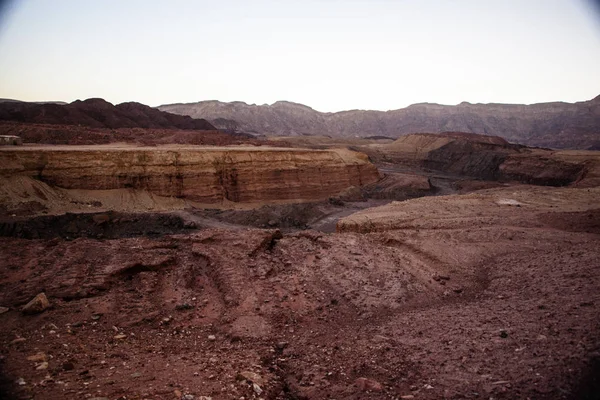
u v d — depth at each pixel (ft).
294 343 30.37
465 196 92.79
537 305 32.12
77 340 28.48
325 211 162.71
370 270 43.50
